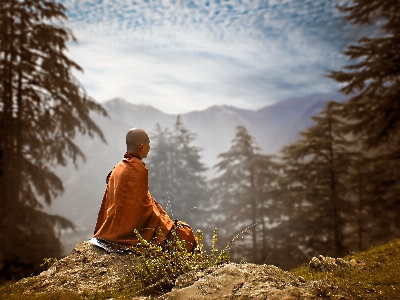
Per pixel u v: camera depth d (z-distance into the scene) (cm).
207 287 372
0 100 2120
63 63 2427
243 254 3225
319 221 2645
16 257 1783
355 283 454
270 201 3644
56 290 448
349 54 2345
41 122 2236
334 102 2897
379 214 2288
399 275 466
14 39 2172
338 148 2908
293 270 632
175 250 481
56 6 2386
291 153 2939
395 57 2172
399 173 2292
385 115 2219
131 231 505
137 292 425
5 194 1936
